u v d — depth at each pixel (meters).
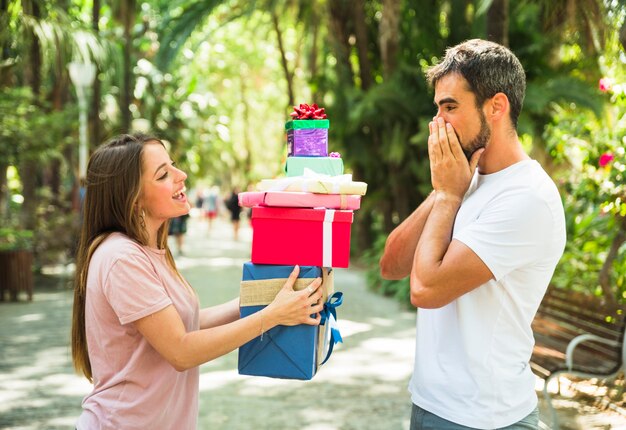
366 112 11.20
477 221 1.87
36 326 8.03
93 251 2.05
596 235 6.97
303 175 2.14
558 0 6.04
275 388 5.41
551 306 5.20
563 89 9.20
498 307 1.86
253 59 29.28
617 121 6.51
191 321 2.10
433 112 10.88
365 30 13.96
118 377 1.98
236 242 23.36
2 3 10.86
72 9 16.97
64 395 5.18
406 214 12.62
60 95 15.76
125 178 2.04
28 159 11.16
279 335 2.02
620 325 4.06
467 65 1.87
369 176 13.87
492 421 1.84
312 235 2.00
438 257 1.86
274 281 2.02
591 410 4.60
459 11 11.40
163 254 2.14
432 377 1.93
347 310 9.06
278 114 40.19
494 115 1.89
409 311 8.98
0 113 10.50
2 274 10.02
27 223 13.11
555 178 7.37
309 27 16.20
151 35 21.61
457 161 1.90
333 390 5.32
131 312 1.92
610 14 5.65
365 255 13.30
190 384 2.11
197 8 14.04
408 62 12.59
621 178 5.54
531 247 1.83
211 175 51.81
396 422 4.57
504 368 1.87
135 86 22.17
